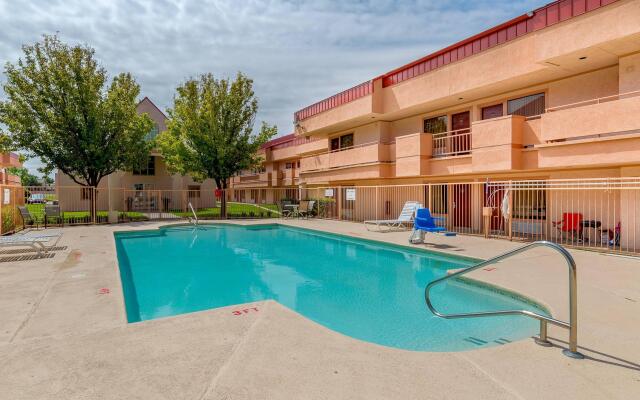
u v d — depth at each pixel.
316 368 3.12
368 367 3.16
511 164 11.76
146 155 21.27
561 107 12.01
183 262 10.38
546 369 3.13
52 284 6.11
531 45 11.45
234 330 3.97
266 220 20.45
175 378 2.92
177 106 23.33
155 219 20.88
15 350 3.44
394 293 7.12
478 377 2.99
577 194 11.66
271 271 9.25
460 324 5.28
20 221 15.67
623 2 8.98
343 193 22.20
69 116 17.64
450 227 15.21
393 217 18.50
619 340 3.76
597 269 7.29
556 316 4.66
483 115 14.61
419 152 15.06
